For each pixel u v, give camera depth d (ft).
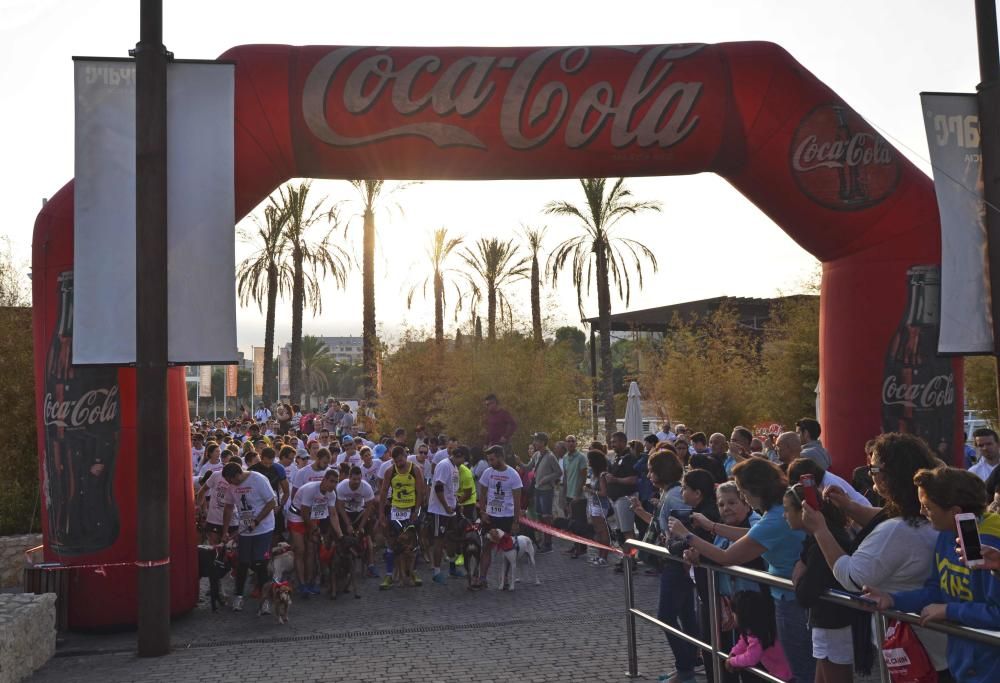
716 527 19.44
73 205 30.73
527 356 82.79
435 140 34.63
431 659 25.70
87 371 31.17
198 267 28.35
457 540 38.60
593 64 35.29
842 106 35.86
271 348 130.11
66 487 31.07
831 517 15.08
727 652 18.72
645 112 34.99
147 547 27.40
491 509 38.47
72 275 31.50
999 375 26.40
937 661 12.57
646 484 41.34
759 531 16.89
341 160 34.76
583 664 24.59
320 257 131.75
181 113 28.50
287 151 34.37
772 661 17.35
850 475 36.27
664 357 105.91
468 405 81.56
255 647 28.07
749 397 97.40
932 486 12.14
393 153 34.76
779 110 35.37
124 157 28.19
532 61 35.12
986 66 26.55
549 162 35.55
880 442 13.43
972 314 26.84
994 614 11.21
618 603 33.50
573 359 87.71
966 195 26.84
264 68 34.24
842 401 36.68
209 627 31.48
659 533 23.48
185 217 28.32
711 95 35.19
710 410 95.45
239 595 34.50
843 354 36.73
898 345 35.83
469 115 34.60
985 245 26.89
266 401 129.39
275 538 39.11
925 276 35.88
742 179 36.86
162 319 27.81
